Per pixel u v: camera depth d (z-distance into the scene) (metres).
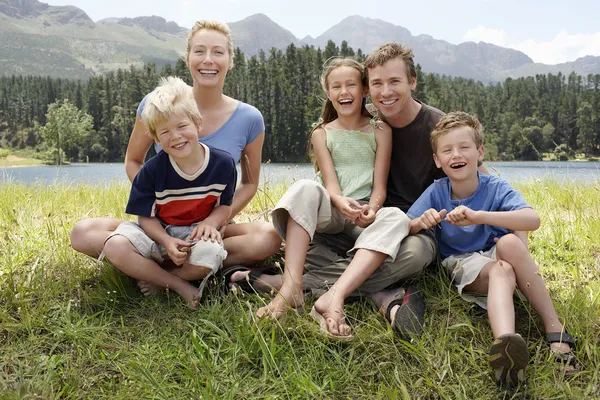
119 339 2.08
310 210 2.36
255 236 2.59
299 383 1.79
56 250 2.83
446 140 2.40
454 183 2.47
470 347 1.99
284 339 2.06
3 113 117.62
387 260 2.32
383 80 2.68
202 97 2.78
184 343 2.07
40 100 118.69
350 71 2.79
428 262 2.40
